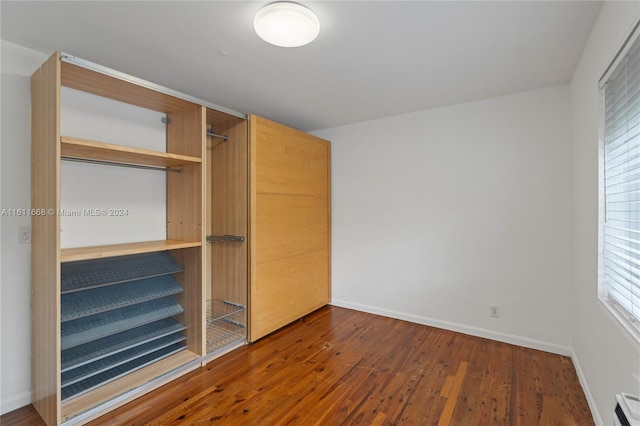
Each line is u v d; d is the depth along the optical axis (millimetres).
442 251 3131
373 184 3559
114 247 2131
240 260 2807
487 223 2895
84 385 1914
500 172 2824
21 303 1925
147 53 2057
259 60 2154
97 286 1980
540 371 2307
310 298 3494
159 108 2494
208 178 3021
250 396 2014
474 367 2369
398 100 2932
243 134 2791
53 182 1688
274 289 2994
